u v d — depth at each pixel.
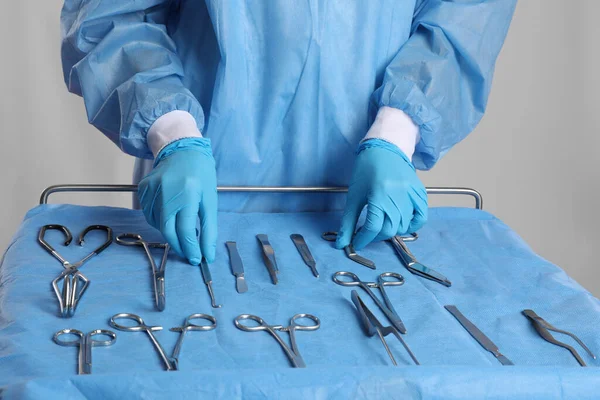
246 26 1.26
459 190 1.37
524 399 0.77
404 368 0.77
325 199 1.39
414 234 1.26
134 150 1.24
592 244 2.55
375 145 1.24
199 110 1.21
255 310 0.98
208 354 0.86
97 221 1.22
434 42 1.33
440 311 1.00
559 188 2.51
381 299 1.03
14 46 2.24
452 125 1.34
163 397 0.72
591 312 1.02
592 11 2.33
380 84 1.36
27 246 1.10
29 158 2.35
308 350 0.89
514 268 1.15
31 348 0.85
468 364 0.88
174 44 1.30
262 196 1.38
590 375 0.79
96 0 1.26
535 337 0.96
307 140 1.33
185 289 1.02
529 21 2.36
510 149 2.49
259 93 1.30
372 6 1.28
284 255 1.15
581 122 2.43
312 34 1.26
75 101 2.33
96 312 0.94
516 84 2.42
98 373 0.81
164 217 1.08
